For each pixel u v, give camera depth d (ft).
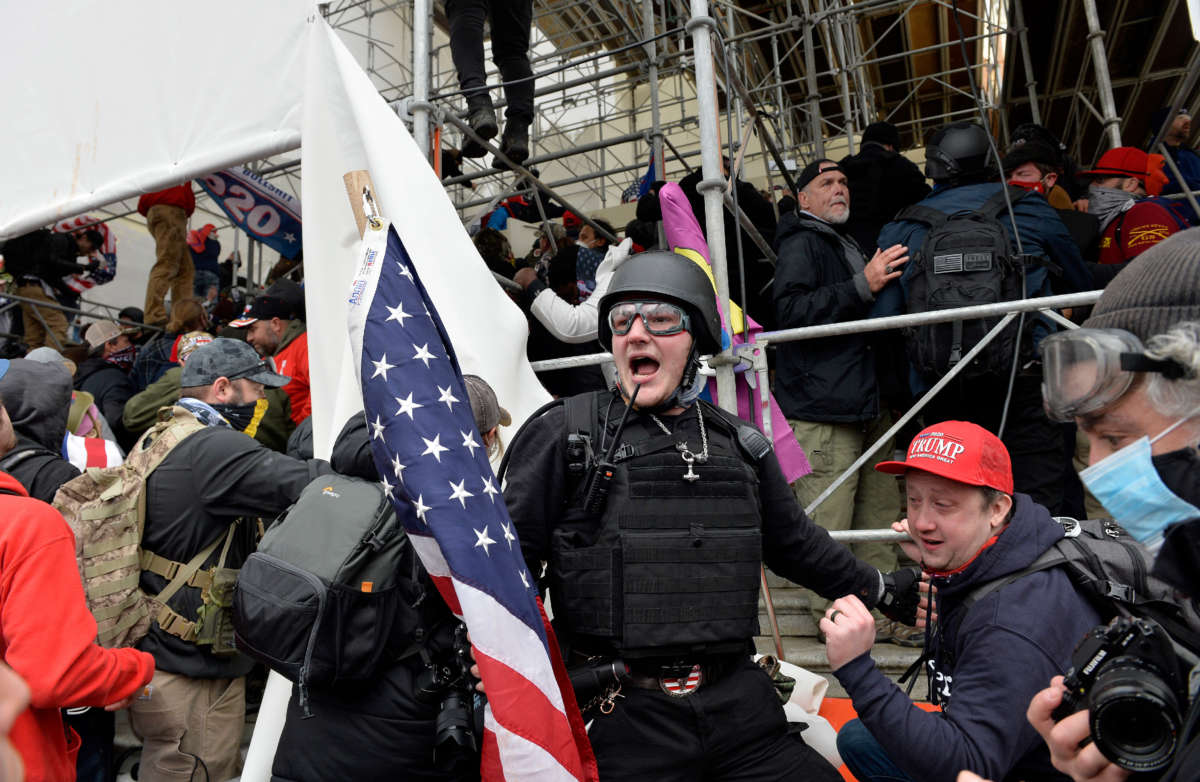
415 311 6.46
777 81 24.21
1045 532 5.57
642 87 33.81
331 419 9.14
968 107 34.35
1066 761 3.31
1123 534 5.71
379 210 6.78
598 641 5.72
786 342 11.75
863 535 9.29
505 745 5.16
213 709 8.70
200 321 17.83
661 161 17.71
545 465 5.95
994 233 10.12
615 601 5.52
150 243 30.35
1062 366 2.81
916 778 5.05
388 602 6.26
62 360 11.67
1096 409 2.74
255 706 12.17
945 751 4.91
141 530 8.30
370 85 9.28
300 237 19.40
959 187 11.36
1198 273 2.69
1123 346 2.64
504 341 9.36
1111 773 3.15
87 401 11.98
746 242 14.88
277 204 19.11
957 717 5.11
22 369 8.82
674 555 5.56
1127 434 2.74
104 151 11.21
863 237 14.12
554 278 16.52
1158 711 2.84
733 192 10.84
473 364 8.92
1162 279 2.77
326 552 6.19
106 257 25.91
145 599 8.31
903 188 14.30
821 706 8.80
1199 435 2.60
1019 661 5.09
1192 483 2.57
